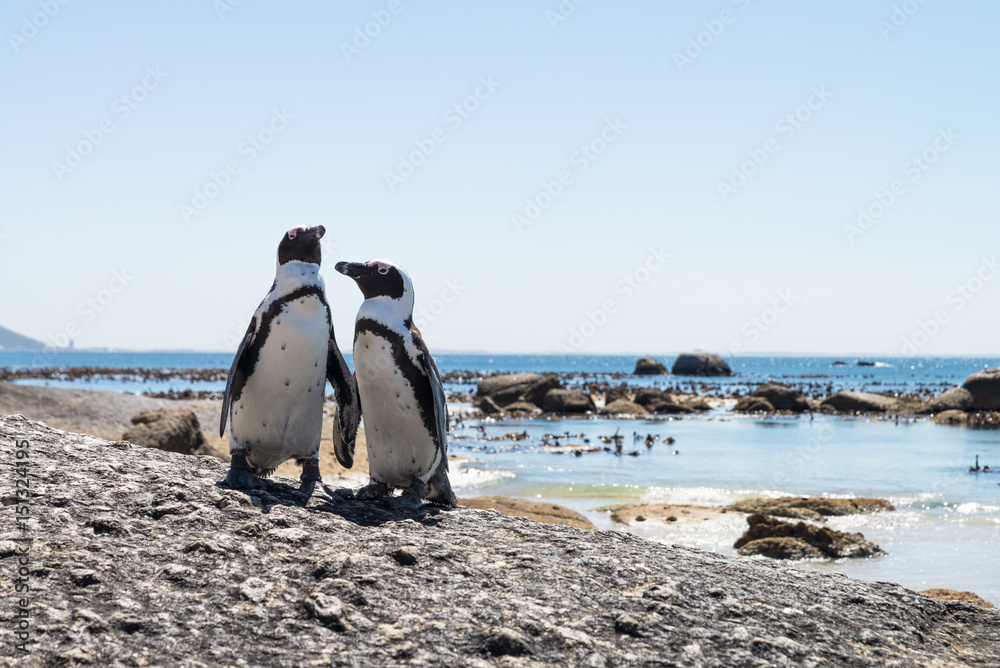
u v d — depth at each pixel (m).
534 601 4.60
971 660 4.77
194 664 3.83
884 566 12.60
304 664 3.89
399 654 4.01
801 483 20.72
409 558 4.96
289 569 4.75
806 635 4.63
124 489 5.62
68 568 4.44
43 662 3.71
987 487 20.12
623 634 4.38
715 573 5.39
